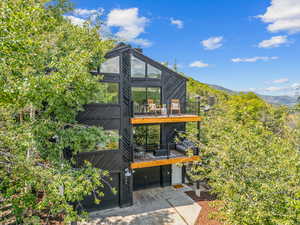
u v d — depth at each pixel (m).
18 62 4.05
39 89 4.82
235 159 6.30
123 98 11.14
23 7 3.99
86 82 6.55
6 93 4.15
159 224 9.37
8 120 6.05
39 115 7.48
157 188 13.70
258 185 5.61
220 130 9.48
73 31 7.94
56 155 7.21
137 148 13.12
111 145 10.76
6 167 5.61
